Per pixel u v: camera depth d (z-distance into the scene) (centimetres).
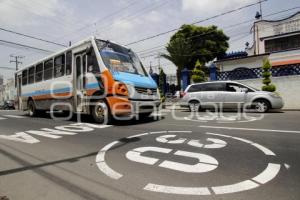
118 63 964
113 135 741
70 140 708
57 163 498
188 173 410
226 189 347
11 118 1430
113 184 380
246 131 727
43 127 991
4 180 418
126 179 397
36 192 366
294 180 369
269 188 346
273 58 2227
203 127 820
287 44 2472
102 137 721
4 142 728
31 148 636
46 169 466
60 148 621
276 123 863
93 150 582
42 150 609
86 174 429
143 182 382
